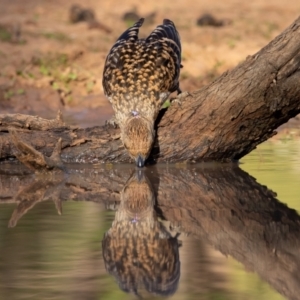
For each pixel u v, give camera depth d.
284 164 12.98
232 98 11.84
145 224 9.15
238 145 12.59
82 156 12.70
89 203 10.28
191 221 9.31
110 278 7.36
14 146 12.62
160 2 32.28
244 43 24.20
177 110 12.44
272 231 8.88
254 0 32.56
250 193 10.75
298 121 17.66
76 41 23.94
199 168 12.62
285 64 11.39
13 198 10.64
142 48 13.07
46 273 7.52
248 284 7.26
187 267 7.68
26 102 19.03
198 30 26.14
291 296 6.98
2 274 7.49
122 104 12.56
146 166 12.71
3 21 26.67
